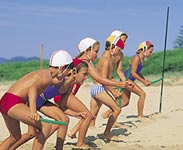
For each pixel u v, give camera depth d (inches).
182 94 681.6
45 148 315.9
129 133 385.4
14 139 265.4
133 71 425.1
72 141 338.0
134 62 424.2
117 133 382.6
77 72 282.8
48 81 254.5
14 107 249.1
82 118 306.2
